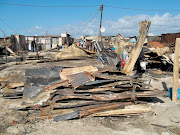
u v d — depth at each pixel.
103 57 9.91
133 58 7.00
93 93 5.55
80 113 4.98
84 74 6.01
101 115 5.20
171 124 4.96
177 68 6.54
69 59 11.12
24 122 4.90
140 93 5.80
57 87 5.77
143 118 5.29
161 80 9.49
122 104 5.38
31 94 5.97
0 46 19.11
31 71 6.36
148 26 6.97
